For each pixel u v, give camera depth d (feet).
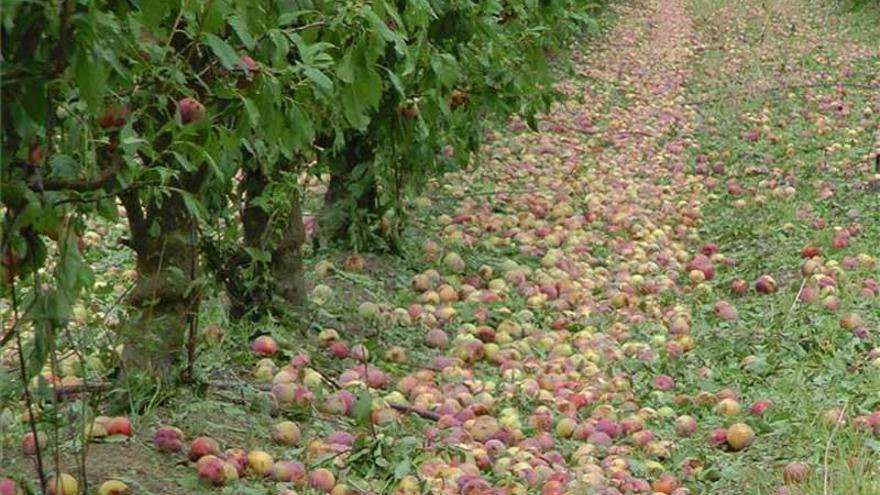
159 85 14.05
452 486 16.51
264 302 19.74
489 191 28.48
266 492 16.16
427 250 23.91
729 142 35.73
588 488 16.67
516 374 19.84
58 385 16.53
